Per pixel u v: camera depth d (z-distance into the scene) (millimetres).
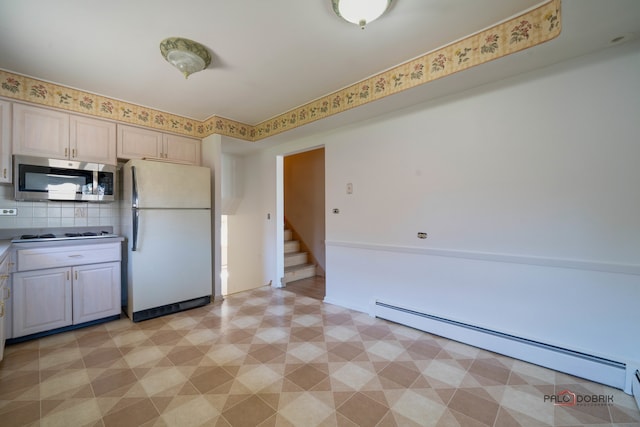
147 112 3092
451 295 2387
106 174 2848
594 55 1760
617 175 1717
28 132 2420
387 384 1755
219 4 1570
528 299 2021
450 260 2387
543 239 1962
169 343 2305
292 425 1417
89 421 1438
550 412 1503
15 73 2332
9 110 2334
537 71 1955
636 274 1665
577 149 1832
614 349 1729
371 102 2461
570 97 1845
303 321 2771
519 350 2031
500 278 2139
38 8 1579
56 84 2523
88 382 1768
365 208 2975
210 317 2883
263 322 2750
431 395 1649
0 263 1709
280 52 2049
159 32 1815
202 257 3238
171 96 2812
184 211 3082
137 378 1812
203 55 2025
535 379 1800
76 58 2115
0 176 2295
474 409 1531
